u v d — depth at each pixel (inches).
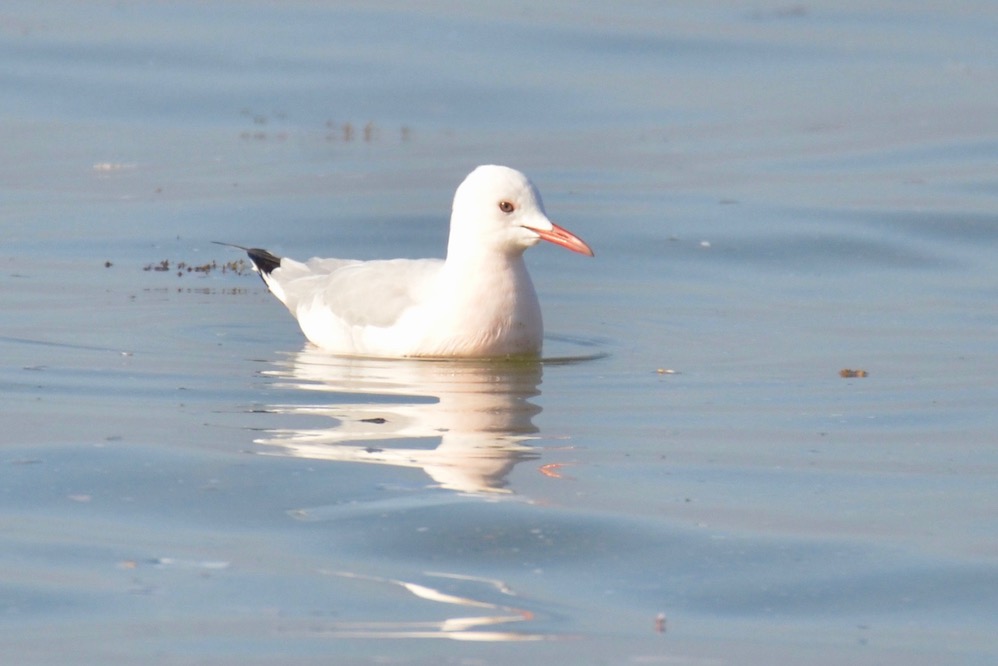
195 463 417.7
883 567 350.6
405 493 395.2
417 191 855.1
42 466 413.7
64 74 1139.3
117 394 495.8
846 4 1464.1
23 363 536.7
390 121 1037.8
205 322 617.9
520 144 977.5
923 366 546.9
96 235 760.3
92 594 331.0
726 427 465.7
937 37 1317.7
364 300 576.7
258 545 359.3
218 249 745.0
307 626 316.2
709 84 1156.5
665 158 942.4
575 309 652.1
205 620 317.7
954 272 709.9
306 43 1262.3
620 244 759.7
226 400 490.3
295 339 597.3
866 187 861.8
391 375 532.4
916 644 309.9
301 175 888.3
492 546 359.9
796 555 357.4
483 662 301.0
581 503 389.4
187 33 1288.1
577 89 1134.4
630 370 544.4
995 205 815.1
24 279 676.1
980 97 1093.1
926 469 423.2
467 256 559.5
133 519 375.9
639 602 331.3
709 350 577.3
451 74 1168.8
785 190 858.8
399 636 311.4
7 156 924.6
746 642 311.3
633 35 1310.3
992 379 526.3
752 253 742.5
